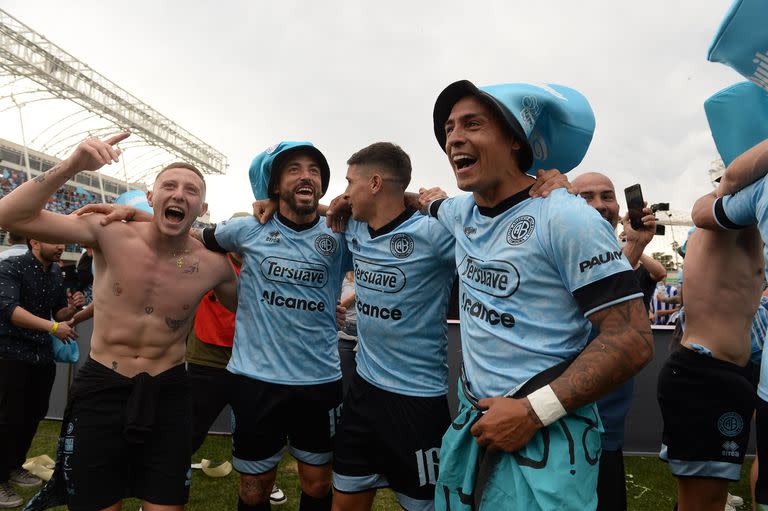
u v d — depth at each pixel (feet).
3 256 11.51
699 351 7.33
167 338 7.14
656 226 7.53
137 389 6.63
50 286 11.78
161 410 6.91
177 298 7.22
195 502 10.57
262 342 8.09
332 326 8.59
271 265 8.18
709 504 7.33
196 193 7.09
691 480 7.42
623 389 6.38
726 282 7.23
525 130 4.72
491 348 4.72
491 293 4.82
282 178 8.40
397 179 7.09
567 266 4.33
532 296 4.56
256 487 8.11
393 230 6.98
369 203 7.13
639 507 11.00
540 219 4.56
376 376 6.98
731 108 5.84
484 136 4.81
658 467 13.84
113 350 6.86
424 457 6.60
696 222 6.84
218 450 14.25
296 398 8.01
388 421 6.74
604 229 4.28
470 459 4.69
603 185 7.91
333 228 8.00
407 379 6.78
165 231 6.88
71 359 12.35
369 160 7.09
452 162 5.11
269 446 8.04
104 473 6.45
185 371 7.47
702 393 7.30
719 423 7.19
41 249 11.46
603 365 4.02
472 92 4.79
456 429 4.92
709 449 7.24
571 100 5.24
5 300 10.37
